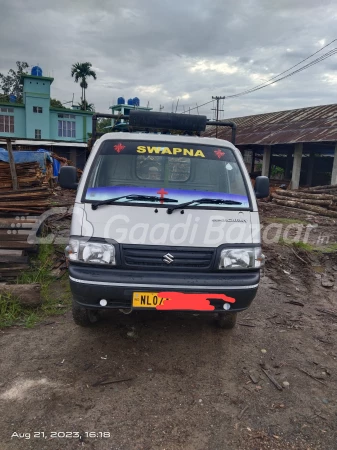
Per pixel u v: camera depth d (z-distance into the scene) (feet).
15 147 79.36
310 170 82.43
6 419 8.78
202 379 10.67
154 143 13.28
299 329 14.12
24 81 121.39
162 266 10.77
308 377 11.05
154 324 13.74
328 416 9.41
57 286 16.70
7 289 14.02
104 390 9.97
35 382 10.15
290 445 8.41
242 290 10.84
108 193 11.58
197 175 12.71
